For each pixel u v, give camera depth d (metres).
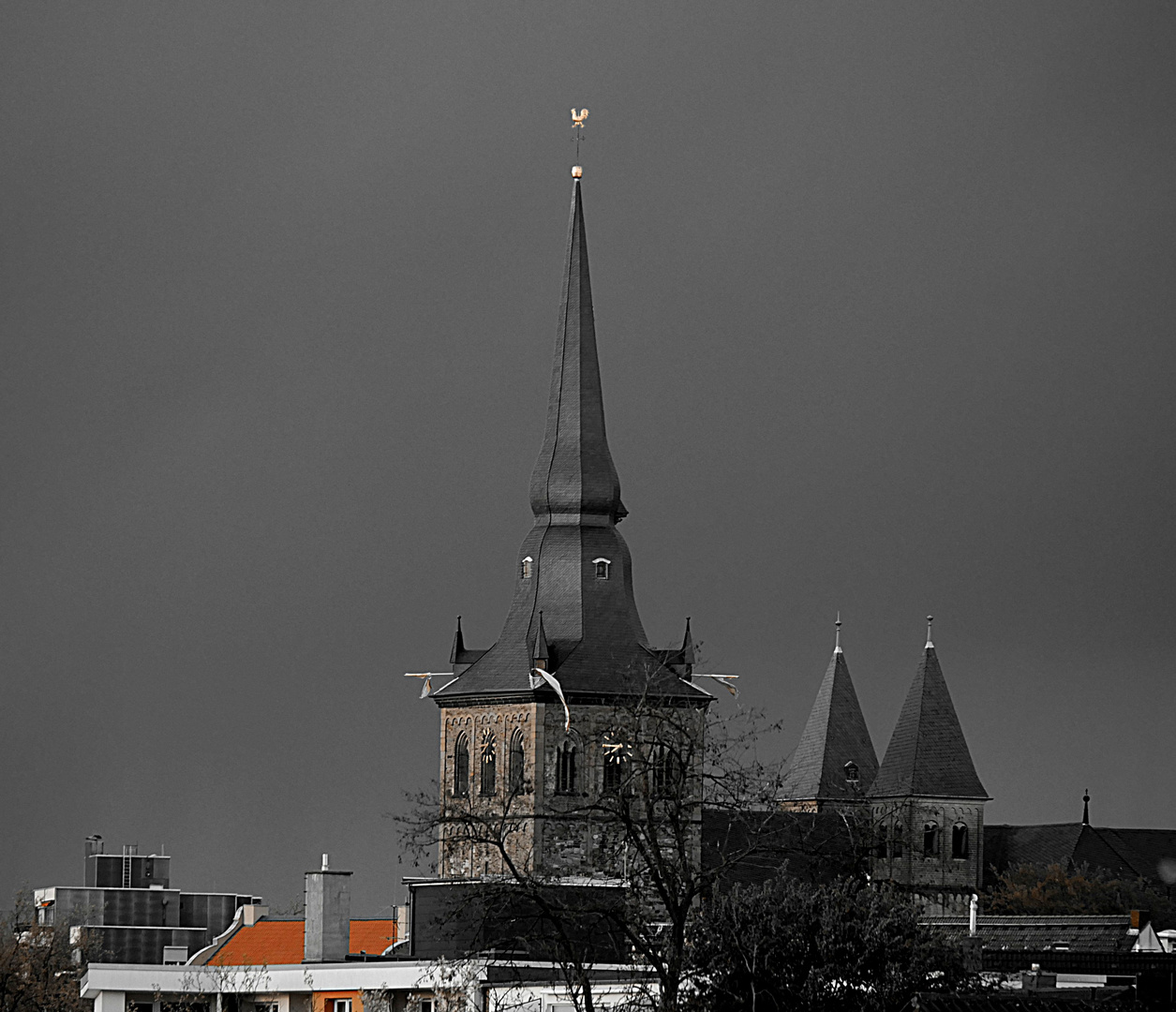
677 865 187.25
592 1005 184.00
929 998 175.25
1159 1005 175.38
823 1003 178.38
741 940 180.00
